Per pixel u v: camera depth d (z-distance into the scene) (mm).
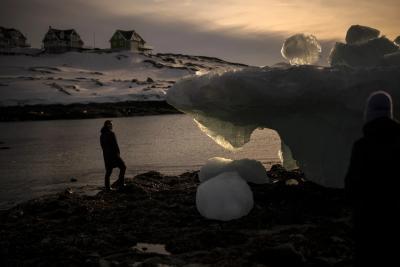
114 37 149000
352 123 8969
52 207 9195
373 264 3344
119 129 40219
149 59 136125
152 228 7348
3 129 45344
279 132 9711
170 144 25766
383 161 3340
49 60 128500
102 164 18297
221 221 7594
